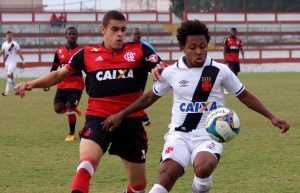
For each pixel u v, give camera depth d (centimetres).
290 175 1661
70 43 2355
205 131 1155
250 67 8300
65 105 2330
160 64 1191
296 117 3009
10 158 1966
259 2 9206
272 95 4244
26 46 8406
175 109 1180
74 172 1738
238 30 9056
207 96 1159
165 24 9100
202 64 1159
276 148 2105
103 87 1248
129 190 1306
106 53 1259
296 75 6988
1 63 7369
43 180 1633
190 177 1655
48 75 1276
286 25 9169
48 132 2595
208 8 9119
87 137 1219
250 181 1588
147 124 2730
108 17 1248
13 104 3878
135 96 1266
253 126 2712
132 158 1266
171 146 1138
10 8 11319
